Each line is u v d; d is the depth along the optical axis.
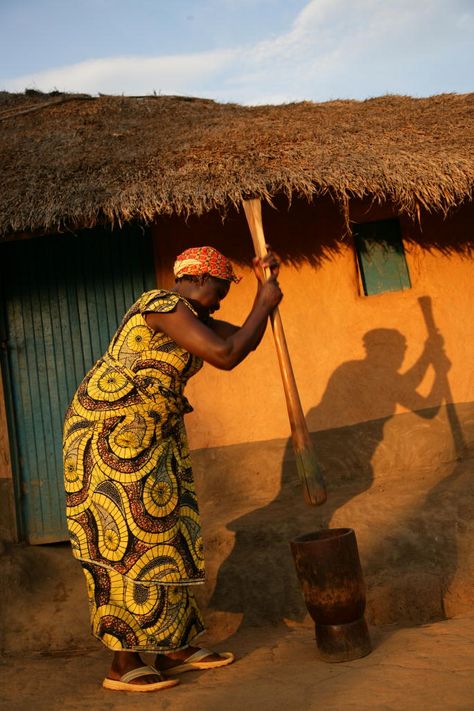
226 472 5.05
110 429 3.00
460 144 4.77
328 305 5.20
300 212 5.21
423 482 4.72
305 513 4.40
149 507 2.98
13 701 3.05
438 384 5.16
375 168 4.45
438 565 3.86
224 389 5.12
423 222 5.24
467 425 5.10
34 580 4.55
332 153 4.61
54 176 4.73
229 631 3.89
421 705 2.41
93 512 3.01
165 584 3.00
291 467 5.04
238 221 5.17
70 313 5.20
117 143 5.43
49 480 5.12
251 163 4.54
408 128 5.14
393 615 3.75
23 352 5.17
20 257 5.21
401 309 5.20
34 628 4.01
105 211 4.34
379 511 4.25
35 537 5.07
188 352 3.04
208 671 3.15
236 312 5.14
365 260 5.30
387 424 5.10
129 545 2.97
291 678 2.89
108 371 3.05
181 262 3.15
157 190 4.38
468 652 2.90
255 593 3.99
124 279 5.20
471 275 5.27
